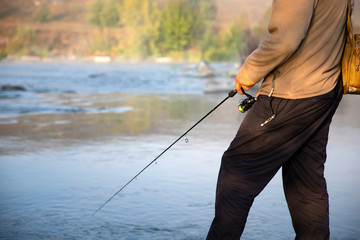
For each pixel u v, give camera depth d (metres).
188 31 38.19
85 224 2.93
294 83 2.17
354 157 4.83
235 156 2.29
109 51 39.06
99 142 5.68
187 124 7.12
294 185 2.39
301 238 2.41
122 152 5.10
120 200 3.43
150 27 38.81
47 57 37.81
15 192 3.63
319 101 2.18
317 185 2.37
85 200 3.44
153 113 8.39
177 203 3.36
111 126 6.91
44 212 3.17
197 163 4.59
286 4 2.07
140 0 40.03
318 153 2.35
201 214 3.12
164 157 4.86
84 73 20.50
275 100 2.20
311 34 2.15
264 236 2.74
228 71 18.95
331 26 2.18
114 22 41.25
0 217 3.06
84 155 4.96
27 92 12.18
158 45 38.94
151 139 5.86
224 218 2.28
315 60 2.16
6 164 4.56
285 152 2.25
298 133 2.23
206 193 3.60
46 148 5.31
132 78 17.55
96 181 3.95
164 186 3.79
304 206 2.37
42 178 4.05
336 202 3.37
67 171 4.29
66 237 2.71
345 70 2.28
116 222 2.97
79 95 11.74
